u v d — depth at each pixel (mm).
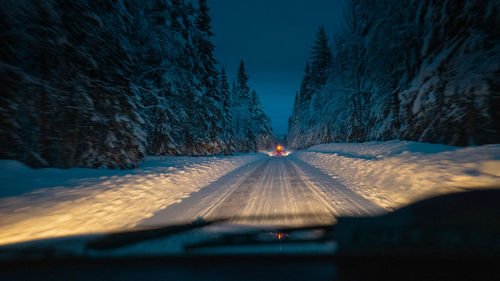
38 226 3039
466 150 6652
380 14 15609
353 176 7773
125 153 9391
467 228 2428
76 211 3717
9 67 6148
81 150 8320
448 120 9477
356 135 21328
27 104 6746
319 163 13711
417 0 12906
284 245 2297
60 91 7660
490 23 8938
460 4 10070
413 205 3791
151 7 14133
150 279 1775
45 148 7281
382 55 15984
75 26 7762
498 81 8102
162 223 3504
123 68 10039
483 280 1641
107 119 9062
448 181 4461
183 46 15805
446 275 1674
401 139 12633
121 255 2178
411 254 1973
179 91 17219
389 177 6059
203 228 3096
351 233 2611
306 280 1705
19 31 6324
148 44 14047
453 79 9633
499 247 1979
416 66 13172
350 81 21953
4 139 6348
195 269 1898
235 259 2041
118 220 3660
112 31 9258
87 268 1954
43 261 2068
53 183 5566
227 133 30281
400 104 12953
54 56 7309
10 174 5652
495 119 7934
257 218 3615
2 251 2291
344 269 1816
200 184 7594
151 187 6031
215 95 26156
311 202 4684
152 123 16422
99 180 6176
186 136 20250
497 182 3916
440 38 11008
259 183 7523
